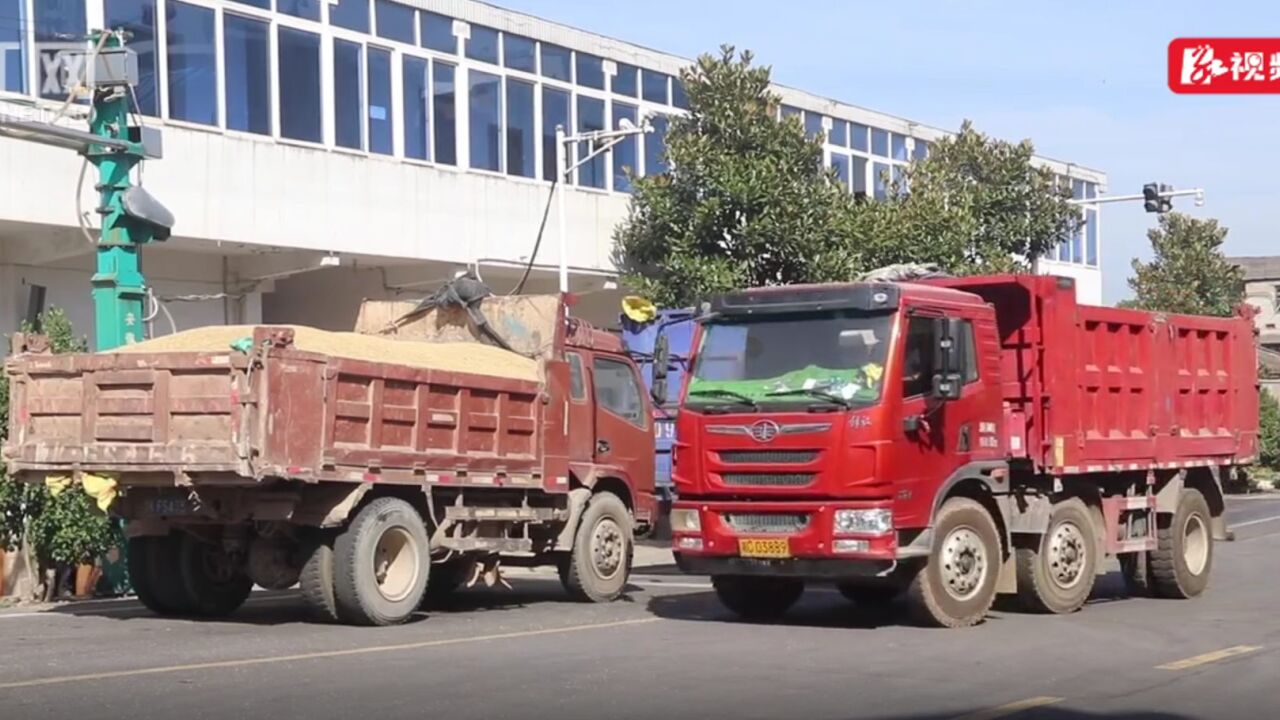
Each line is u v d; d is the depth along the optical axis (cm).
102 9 2058
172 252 2300
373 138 2466
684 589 1761
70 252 2064
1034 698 926
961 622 1300
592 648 1152
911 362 1258
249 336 1246
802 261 2697
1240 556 2206
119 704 877
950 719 854
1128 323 1502
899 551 1234
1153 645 1180
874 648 1157
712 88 2752
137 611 1451
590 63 2923
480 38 2681
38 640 1189
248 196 2239
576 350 1572
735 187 2641
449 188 2584
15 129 1523
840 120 3503
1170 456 1558
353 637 1212
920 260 2827
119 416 1227
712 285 2650
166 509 1277
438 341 1594
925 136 3809
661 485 2098
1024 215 3228
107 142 1595
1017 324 1398
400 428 1298
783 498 1259
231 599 1401
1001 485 1346
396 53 2511
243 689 934
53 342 1507
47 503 1545
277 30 2306
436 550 1373
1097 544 1470
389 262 2534
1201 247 4466
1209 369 1653
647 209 2809
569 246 2816
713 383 1311
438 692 928
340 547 1272
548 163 2814
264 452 1171
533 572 2022
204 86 2192
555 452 1491
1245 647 1167
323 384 1216
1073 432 1398
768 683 977
